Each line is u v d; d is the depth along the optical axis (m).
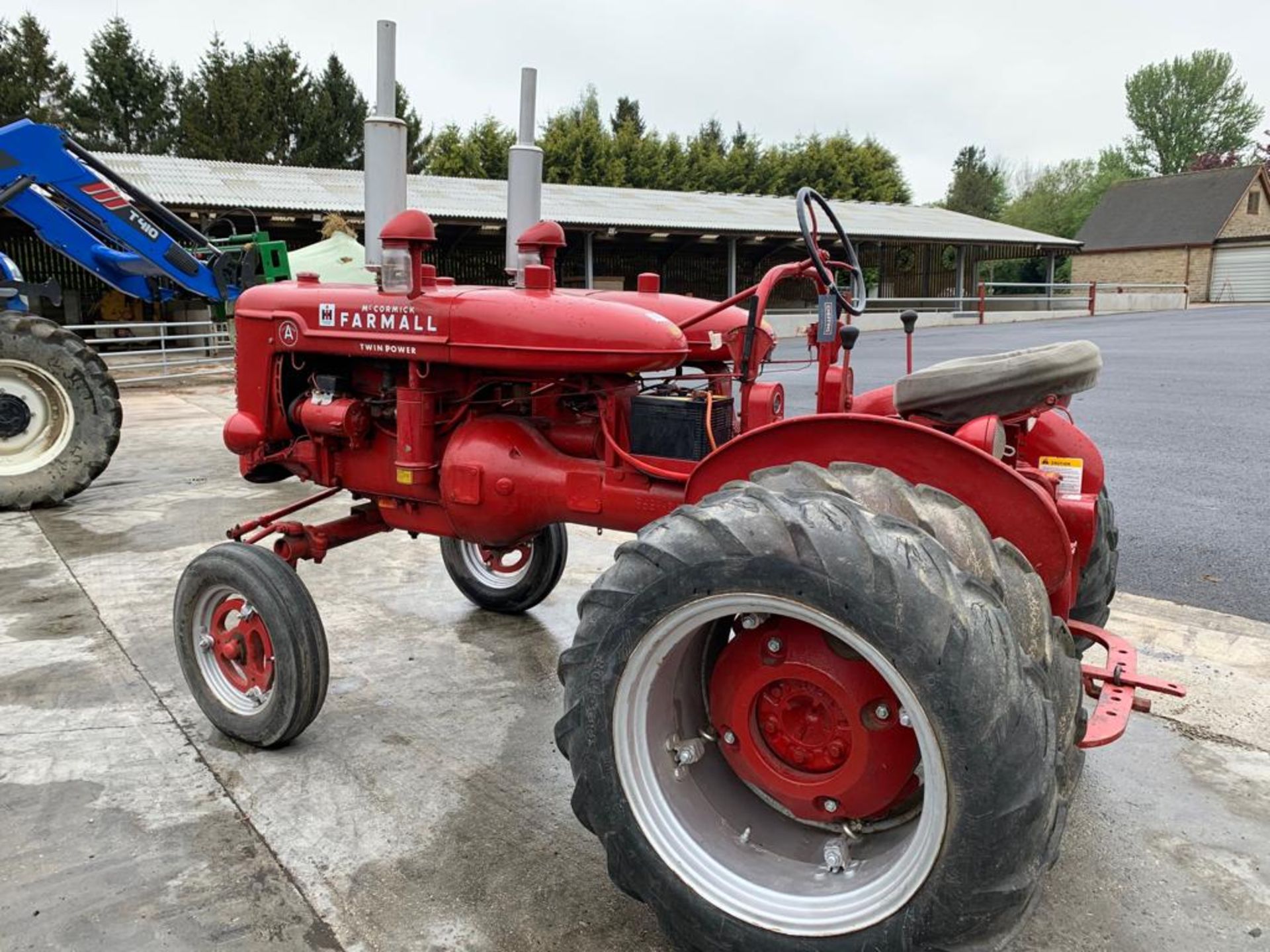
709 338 3.09
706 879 1.89
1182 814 2.56
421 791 2.71
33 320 5.83
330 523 3.37
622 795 1.94
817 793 1.93
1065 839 2.45
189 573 2.96
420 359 2.85
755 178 44.44
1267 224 39.28
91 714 3.17
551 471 2.81
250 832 2.49
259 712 2.88
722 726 2.05
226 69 37.16
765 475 2.04
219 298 8.26
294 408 3.30
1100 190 58.53
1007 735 1.58
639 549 1.89
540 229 2.91
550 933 2.11
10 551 5.10
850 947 1.75
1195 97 64.19
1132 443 7.20
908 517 1.91
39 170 7.12
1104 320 23.78
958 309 25.05
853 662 1.87
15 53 36.06
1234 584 4.19
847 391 2.53
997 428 2.14
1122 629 3.70
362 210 16.95
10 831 2.47
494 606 4.12
